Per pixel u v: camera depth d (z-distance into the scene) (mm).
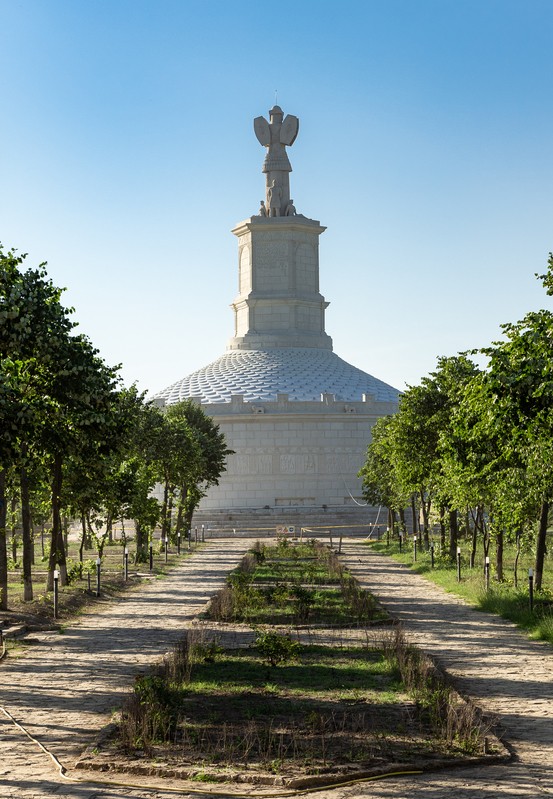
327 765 14312
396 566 62188
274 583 47000
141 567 60688
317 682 20891
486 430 28500
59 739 16312
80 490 47062
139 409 58344
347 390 156750
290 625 31391
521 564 54438
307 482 143000
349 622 31812
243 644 27156
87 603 38906
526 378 24781
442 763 14438
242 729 16484
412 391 56156
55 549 42000
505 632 29781
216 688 20234
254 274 166750
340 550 80562
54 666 23828
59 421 33000
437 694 18297
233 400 143875
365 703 18703
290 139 166625
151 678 18266
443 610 36125
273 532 117188
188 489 92375
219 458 99188
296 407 143625
